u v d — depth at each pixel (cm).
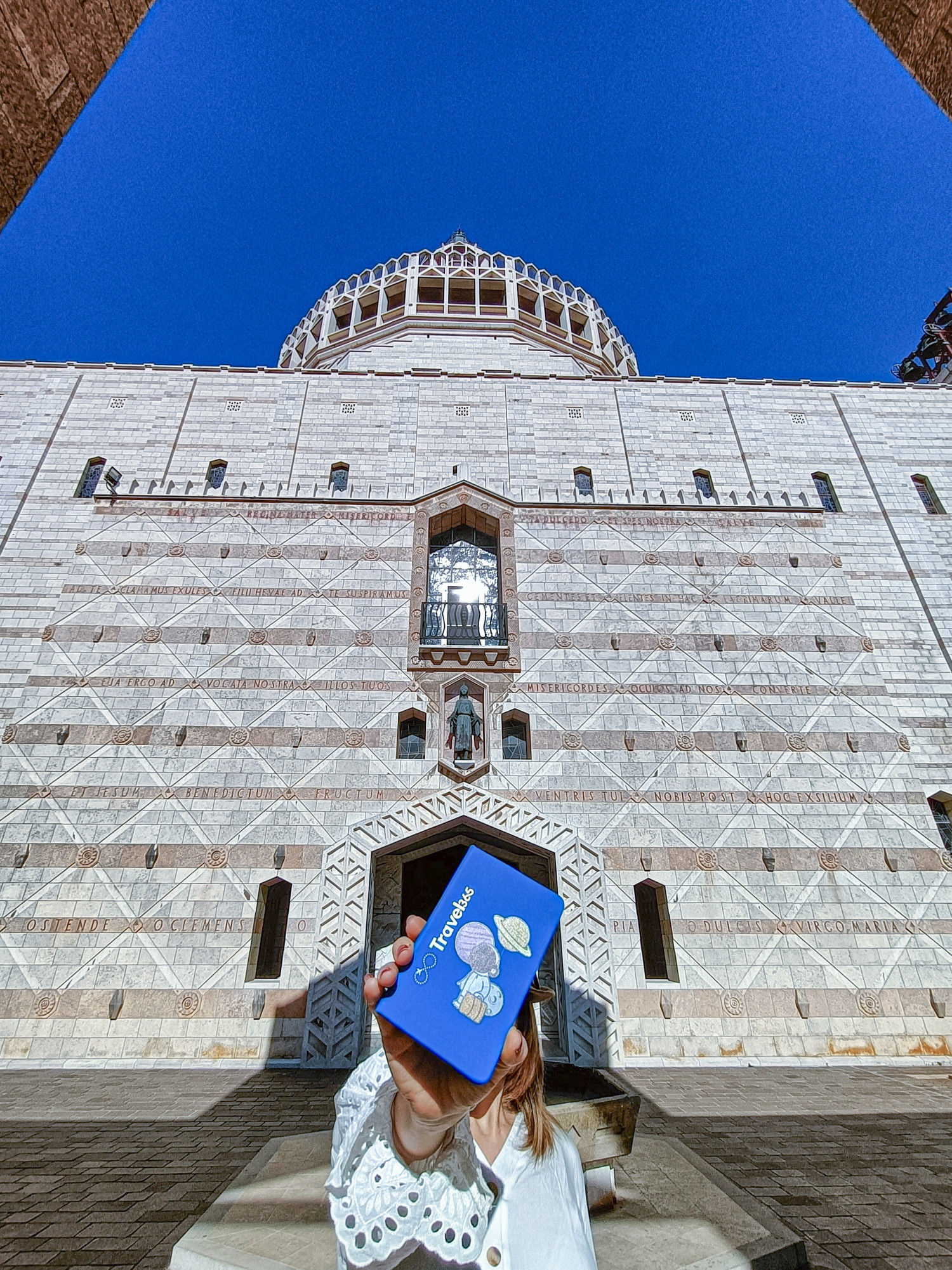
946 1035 1413
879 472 2277
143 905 1452
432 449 2266
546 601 1861
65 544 1962
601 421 2356
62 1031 1335
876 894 1542
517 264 3322
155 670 1709
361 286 3238
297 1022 1358
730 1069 1323
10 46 303
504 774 1630
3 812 1527
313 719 1672
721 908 1513
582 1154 474
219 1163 718
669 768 1656
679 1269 392
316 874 1505
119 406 2273
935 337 3644
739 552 1966
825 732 1719
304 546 1905
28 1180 660
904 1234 534
